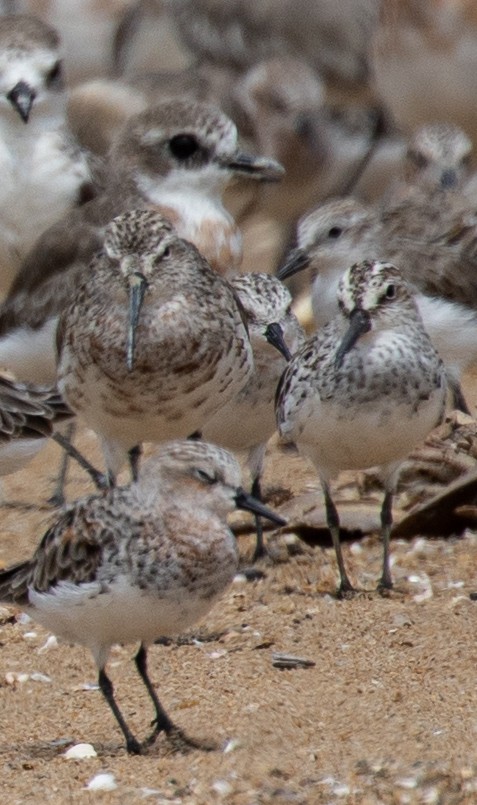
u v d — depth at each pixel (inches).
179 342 495.8
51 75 664.4
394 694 423.5
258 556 522.6
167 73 898.7
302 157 856.3
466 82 815.1
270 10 917.2
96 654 410.3
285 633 470.0
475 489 529.0
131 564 400.8
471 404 663.8
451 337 621.9
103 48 1005.8
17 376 617.6
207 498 408.2
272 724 409.4
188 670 449.7
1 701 437.4
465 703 415.2
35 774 388.8
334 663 447.8
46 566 409.7
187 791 377.1
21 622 489.1
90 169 674.2
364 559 523.8
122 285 494.0
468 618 470.6
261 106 855.7
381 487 571.2
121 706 431.2
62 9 997.2
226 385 511.8
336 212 644.1
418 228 641.0
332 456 495.8
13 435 524.4
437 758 385.4
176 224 620.7
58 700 437.1
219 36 932.0
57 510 593.6
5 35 668.1
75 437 669.3
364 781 378.3
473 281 626.5
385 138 880.9
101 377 499.8
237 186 783.7
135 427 511.2
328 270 645.3
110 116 823.7
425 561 517.3
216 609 489.1
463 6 807.7
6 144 660.1
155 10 994.1
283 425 499.5
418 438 493.0
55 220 661.3
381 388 481.4
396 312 487.8
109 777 384.8
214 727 410.3
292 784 378.9
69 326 507.5
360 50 908.0
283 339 542.3
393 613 477.7
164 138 619.8
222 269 625.6
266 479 599.8
